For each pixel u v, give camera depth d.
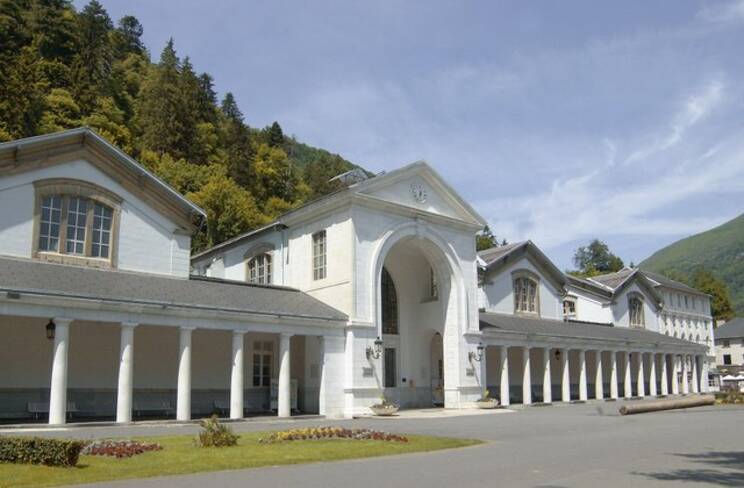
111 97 85.44
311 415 28.52
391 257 37.50
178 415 23.75
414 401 36.78
